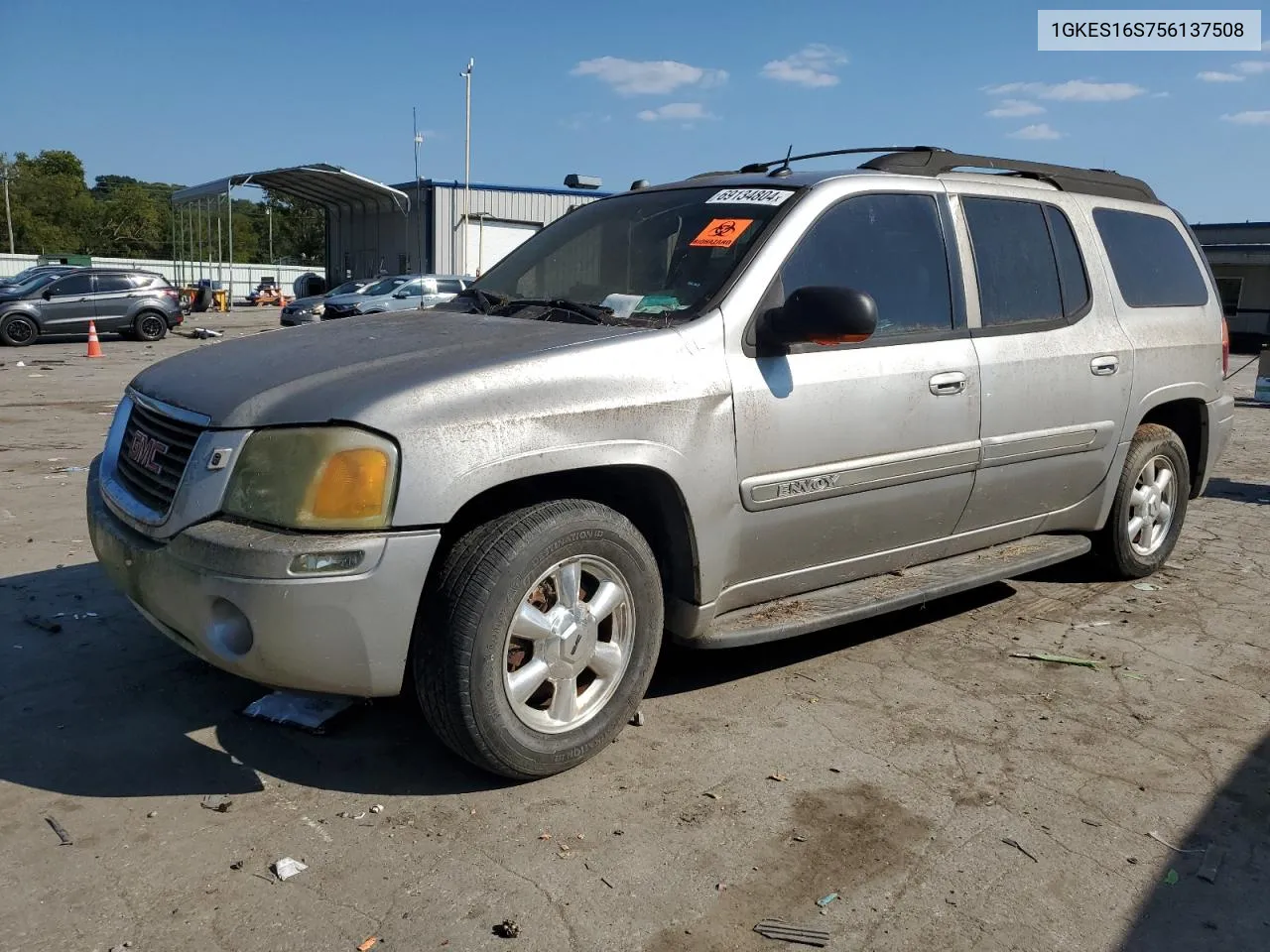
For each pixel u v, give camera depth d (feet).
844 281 12.76
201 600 9.46
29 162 326.85
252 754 11.07
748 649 14.64
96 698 12.28
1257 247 93.50
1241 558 19.98
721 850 9.50
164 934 8.14
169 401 10.74
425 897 8.67
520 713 10.23
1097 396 15.76
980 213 14.67
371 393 9.57
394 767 10.87
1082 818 10.26
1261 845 9.87
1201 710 12.88
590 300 12.98
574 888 8.86
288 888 8.77
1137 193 18.16
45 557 17.75
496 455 9.74
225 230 299.17
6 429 32.86
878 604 12.96
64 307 77.36
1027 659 14.42
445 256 115.96
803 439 12.05
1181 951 8.33
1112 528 17.29
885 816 10.18
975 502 14.38
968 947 8.29
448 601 9.72
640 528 11.92
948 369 13.47
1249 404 49.67
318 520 9.26
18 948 7.93
